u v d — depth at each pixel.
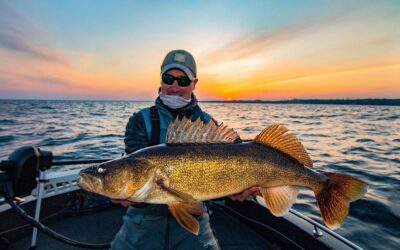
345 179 0.81
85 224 1.30
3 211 1.06
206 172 0.74
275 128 0.83
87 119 9.82
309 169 0.84
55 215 1.28
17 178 0.84
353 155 4.12
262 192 0.80
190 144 0.76
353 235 1.64
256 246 1.14
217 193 0.75
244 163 0.77
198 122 0.80
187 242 0.81
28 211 1.15
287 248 1.06
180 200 0.70
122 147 4.28
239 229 1.26
